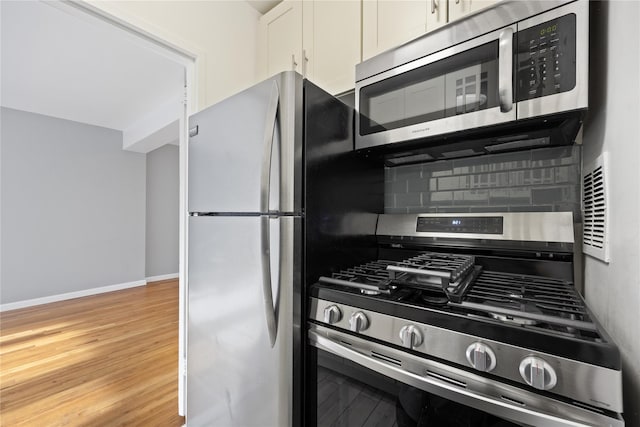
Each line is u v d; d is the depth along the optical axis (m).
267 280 1.01
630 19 0.64
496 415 0.65
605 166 0.78
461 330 0.70
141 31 1.38
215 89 1.68
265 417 1.03
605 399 0.54
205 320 1.29
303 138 1.03
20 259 3.91
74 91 3.24
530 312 0.68
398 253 1.42
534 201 1.19
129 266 4.96
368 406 0.87
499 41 0.91
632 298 0.61
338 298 0.93
